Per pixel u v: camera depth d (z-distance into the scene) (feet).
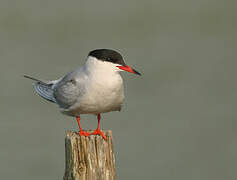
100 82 20.45
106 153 18.60
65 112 22.16
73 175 18.31
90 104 20.84
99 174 18.42
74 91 21.07
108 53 20.66
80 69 21.89
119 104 21.43
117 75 20.84
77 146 18.44
